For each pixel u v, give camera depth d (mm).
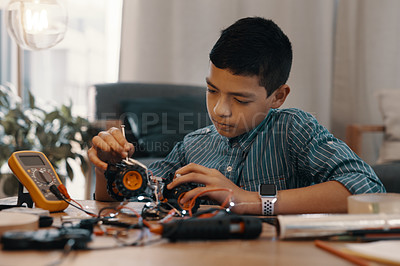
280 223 620
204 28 2777
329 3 2750
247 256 539
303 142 1101
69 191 2680
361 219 625
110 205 924
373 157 2805
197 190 804
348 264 509
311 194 873
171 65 2789
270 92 1028
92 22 2809
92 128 2252
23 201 858
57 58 2820
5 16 1526
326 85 2766
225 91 963
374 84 2795
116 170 833
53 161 2193
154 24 2768
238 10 2777
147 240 609
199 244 596
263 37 991
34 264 493
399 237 604
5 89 2553
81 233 577
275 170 1139
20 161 857
